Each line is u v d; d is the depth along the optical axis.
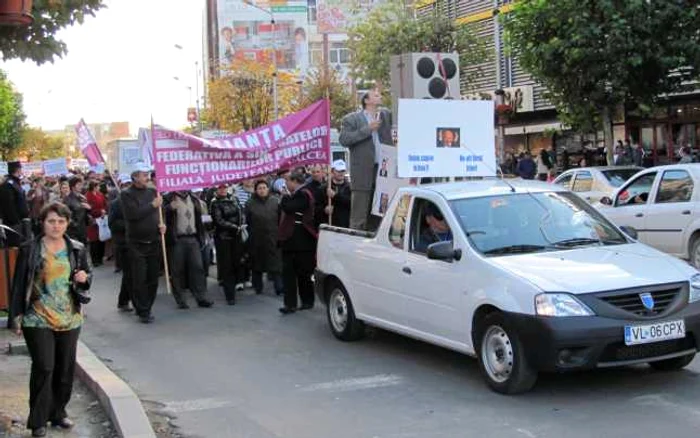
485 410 6.47
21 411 6.87
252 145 12.39
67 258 6.16
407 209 8.30
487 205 7.75
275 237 13.35
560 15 19.06
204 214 13.19
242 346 9.57
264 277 15.67
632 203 14.13
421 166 9.48
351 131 10.90
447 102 9.59
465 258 7.23
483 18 32.66
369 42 33.25
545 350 6.32
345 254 9.27
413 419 6.39
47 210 6.07
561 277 6.55
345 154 33.41
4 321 10.34
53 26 7.67
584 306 6.32
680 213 12.88
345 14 70.56
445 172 9.59
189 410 7.00
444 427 6.13
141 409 6.60
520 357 6.57
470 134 9.73
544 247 7.38
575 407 6.41
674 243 13.04
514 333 6.57
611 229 7.86
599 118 20.58
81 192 18.41
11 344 9.32
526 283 6.52
